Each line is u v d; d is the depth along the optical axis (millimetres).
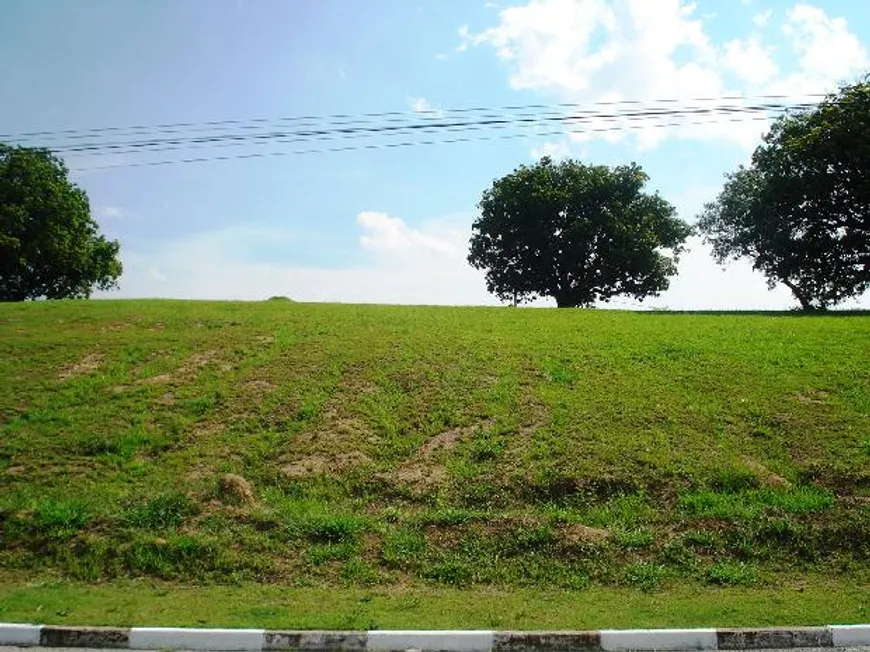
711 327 20750
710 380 14984
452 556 9469
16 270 42156
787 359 16359
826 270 38156
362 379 15336
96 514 10227
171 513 10305
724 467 11375
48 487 11242
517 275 47250
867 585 8719
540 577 9039
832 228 36281
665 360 16422
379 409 13844
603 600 8320
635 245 43875
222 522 10156
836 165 32781
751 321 22266
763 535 9719
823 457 11688
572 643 6977
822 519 9984
